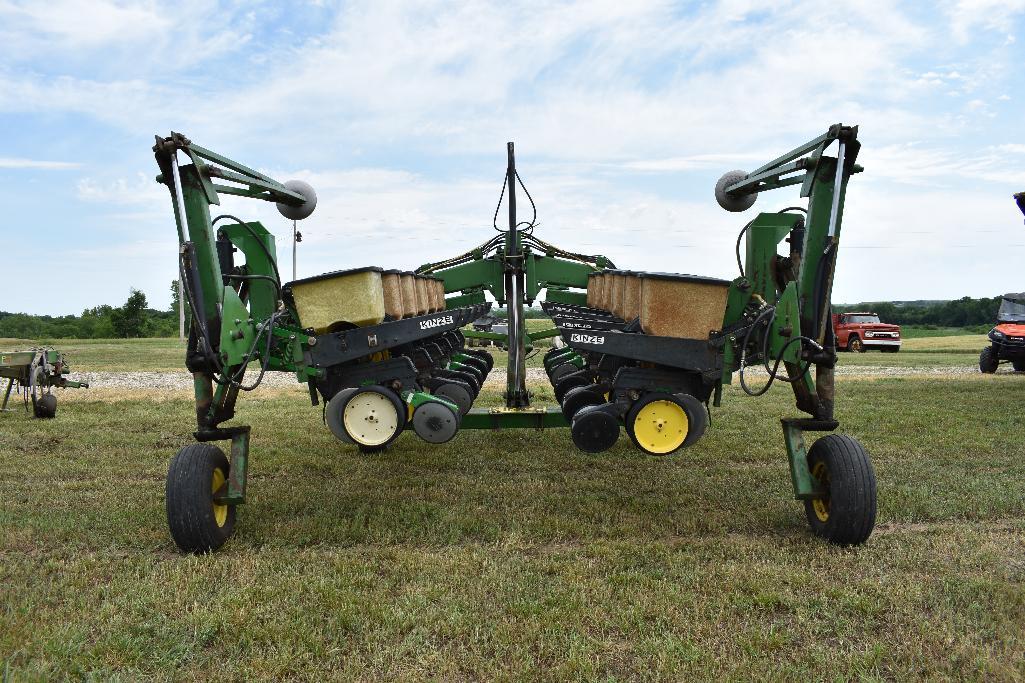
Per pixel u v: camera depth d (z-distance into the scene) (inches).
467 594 158.1
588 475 275.6
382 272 233.0
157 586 162.7
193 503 182.7
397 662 129.4
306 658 130.3
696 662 128.6
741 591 158.9
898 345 1230.3
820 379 199.9
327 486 260.1
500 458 305.6
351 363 227.1
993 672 125.0
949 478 261.4
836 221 186.9
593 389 238.7
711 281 211.9
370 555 184.2
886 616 145.4
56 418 419.2
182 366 916.6
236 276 213.3
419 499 239.5
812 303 193.9
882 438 341.4
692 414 209.0
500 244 296.4
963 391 519.8
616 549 187.5
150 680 124.3
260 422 394.9
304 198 258.2
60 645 134.2
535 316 392.8
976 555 179.6
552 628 140.7
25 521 214.4
